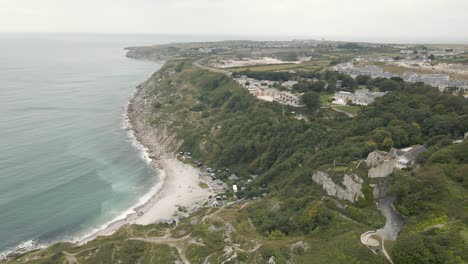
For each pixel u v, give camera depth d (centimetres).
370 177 8406
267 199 10644
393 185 8075
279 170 12662
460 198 7056
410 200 7438
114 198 12700
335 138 12312
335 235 7425
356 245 6675
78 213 11656
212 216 9875
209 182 13962
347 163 9850
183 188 13512
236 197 12419
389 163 8488
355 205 8244
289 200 9806
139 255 8788
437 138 10338
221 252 8262
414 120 11919
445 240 6047
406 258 5934
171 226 10394
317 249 7138
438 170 7994
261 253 7581
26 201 12088
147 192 13238
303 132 13988
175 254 8631
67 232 10662
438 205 7088
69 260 8688
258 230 8975
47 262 8619
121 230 10256
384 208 7869
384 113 12756
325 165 10262
